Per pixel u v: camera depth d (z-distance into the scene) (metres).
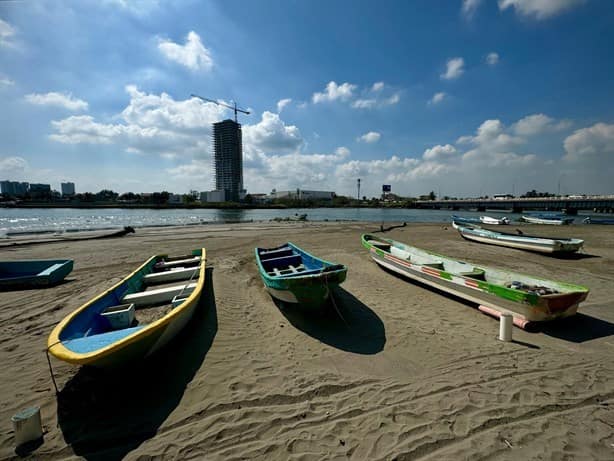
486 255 13.77
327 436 3.10
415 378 4.14
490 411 3.45
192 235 22.20
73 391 3.88
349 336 5.50
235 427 3.24
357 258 12.90
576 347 5.00
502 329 5.22
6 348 5.10
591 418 3.34
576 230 23.98
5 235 23.11
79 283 9.45
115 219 44.81
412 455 2.85
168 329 4.43
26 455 2.90
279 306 6.98
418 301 7.37
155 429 3.22
